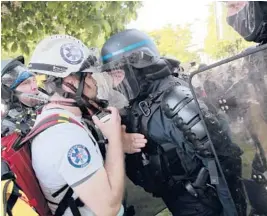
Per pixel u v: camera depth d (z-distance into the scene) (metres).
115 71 1.61
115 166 1.45
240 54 1.21
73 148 1.36
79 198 1.39
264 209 1.25
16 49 3.04
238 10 1.55
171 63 1.72
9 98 2.00
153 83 1.60
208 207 1.65
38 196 1.40
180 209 1.73
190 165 1.61
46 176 1.38
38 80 1.50
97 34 2.79
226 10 1.61
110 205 1.38
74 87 1.48
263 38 1.53
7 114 1.95
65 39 1.51
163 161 1.64
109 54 1.63
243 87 1.22
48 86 1.48
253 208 1.28
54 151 1.36
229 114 1.25
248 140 1.24
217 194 1.59
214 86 1.26
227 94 1.24
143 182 1.73
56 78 1.46
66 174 1.35
